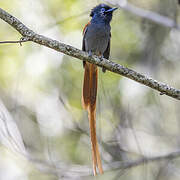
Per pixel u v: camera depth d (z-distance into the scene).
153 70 14.26
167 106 13.56
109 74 13.31
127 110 12.41
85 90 10.58
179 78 14.37
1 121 11.01
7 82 13.39
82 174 11.09
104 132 12.49
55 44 8.83
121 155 11.95
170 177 12.31
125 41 14.73
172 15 15.05
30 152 12.38
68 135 13.12
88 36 11.32
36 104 13.38
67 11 13.83
